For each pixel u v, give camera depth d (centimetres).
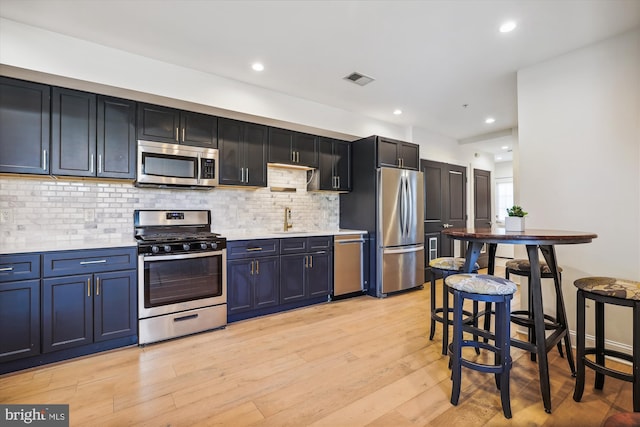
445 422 167
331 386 202
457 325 182
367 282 425
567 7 208
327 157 420
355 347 259
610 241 241
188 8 209
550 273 231
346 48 261
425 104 388
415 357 242
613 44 241
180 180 303
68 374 215
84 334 240
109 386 201
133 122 282
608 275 241
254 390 197
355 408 179
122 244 256
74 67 240
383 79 318
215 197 358
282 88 338
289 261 354
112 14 214
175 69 284
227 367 226
